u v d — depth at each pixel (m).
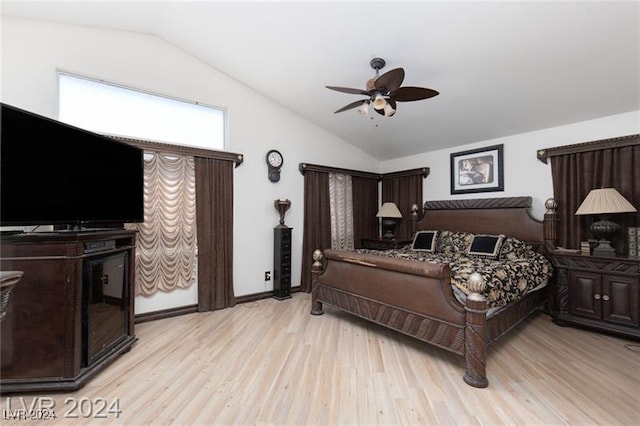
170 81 3.49
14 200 1.92
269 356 2.48
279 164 4.38
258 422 1.68
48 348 2.00
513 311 2.82
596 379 2.14
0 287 1.14
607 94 3.00
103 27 3.06
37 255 2.00
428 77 3.14
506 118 3.72
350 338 2.86
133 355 2.49
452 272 2.66
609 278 2.93
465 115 3.81
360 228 5.43
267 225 4.28
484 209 4.24
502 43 2.55
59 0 2.53
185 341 2.77
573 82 2.91
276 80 3.83
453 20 2.37
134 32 3.26
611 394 1.96
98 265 2.27
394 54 2.90
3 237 1.93
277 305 3.92
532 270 3.08
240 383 2.07
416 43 2.70
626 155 3.13
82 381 2.01
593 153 3.36
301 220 4.68
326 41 2.90
